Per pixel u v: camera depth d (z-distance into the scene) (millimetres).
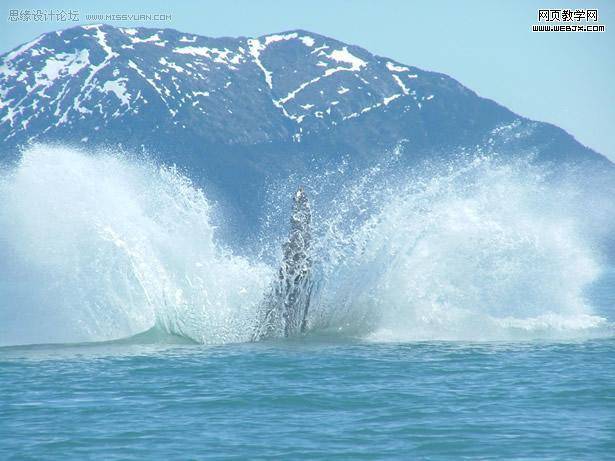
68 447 49438
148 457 47500
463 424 53781
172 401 60375
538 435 51250
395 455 47750
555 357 76938
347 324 94500
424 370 71250
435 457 47344
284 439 50875
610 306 140125
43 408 58469
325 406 58875
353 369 71938
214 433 52312
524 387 64062
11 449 49094
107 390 63938
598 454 47562
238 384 66000
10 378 68312
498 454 47719
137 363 75062
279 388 64438
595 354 78375
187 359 76938
